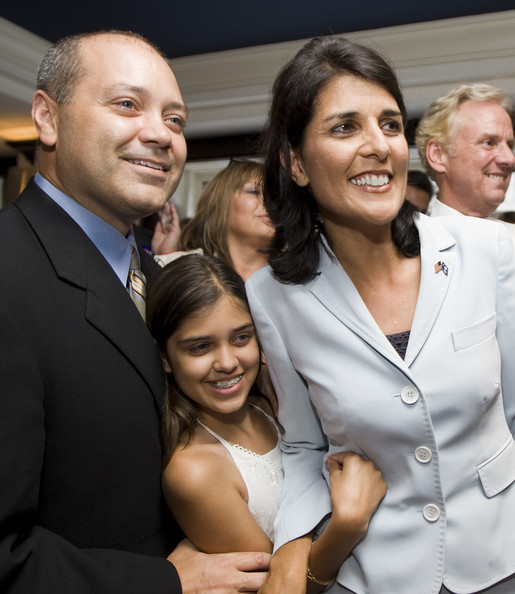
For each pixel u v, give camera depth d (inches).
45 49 112.7
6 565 33.3
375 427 39.4
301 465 47.4
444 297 39.8
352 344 40.8
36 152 47.6
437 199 82.4
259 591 40.3
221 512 43.2
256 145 49.6
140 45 46.0
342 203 39.1
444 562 38.7
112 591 36.5
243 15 101.6
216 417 48.2
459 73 103.4
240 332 46.4
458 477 39.1
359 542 41.0
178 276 46.3
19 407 34.9
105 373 40.4
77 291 41.2
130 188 43.8
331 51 39.4
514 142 79.4
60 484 38.4
